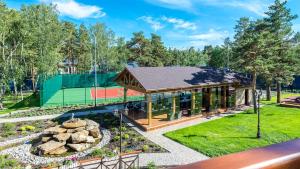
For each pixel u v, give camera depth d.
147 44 68.62
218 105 30.72
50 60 40.44
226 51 60.53
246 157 1.12
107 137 21.39
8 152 18.30
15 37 38.41
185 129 23.11
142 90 23.39
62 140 18.88
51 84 39.94
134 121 25.16
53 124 25.44
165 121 24.95
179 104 28.39
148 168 14.98
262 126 23.78
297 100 36.28
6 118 27.81
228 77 31.56
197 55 81.75
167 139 20.66
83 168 13.89
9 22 36.44
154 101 28.83
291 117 27.19
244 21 46.38
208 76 29.92
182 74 28.27
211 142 19.64
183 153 17.73
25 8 40.22
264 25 33.34
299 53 35.09
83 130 20.44
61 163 16.14
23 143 20.12
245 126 23.84
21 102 37.12
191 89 26.38
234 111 30.33
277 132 21.95
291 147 1.27
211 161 1.07
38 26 40.25
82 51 65.62
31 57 42.25
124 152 17.55
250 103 33.97
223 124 24.62
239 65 29.91
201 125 24.39
